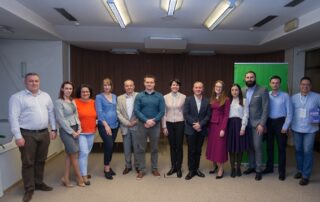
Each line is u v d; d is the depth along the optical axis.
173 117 3.85
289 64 6.19
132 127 3.89
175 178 3.85
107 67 6.93
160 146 6.02
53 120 3.38
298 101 3.64
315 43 5.38
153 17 4.52
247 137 3.81
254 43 5.74
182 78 7.20
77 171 3.50
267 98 3.68
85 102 3.60
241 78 4.40
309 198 3.18
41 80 5.57
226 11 3.81
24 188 3.27
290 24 4.45
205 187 3.51
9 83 5.52
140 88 7.11
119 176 3.94
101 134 3.75
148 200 3.12
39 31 4.68
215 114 3.78
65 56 5.78
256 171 3.82
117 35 5.46
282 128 3.68
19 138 2.96
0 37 5.23
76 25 5.12
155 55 7.12
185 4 3.79
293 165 4.49
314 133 3.56
